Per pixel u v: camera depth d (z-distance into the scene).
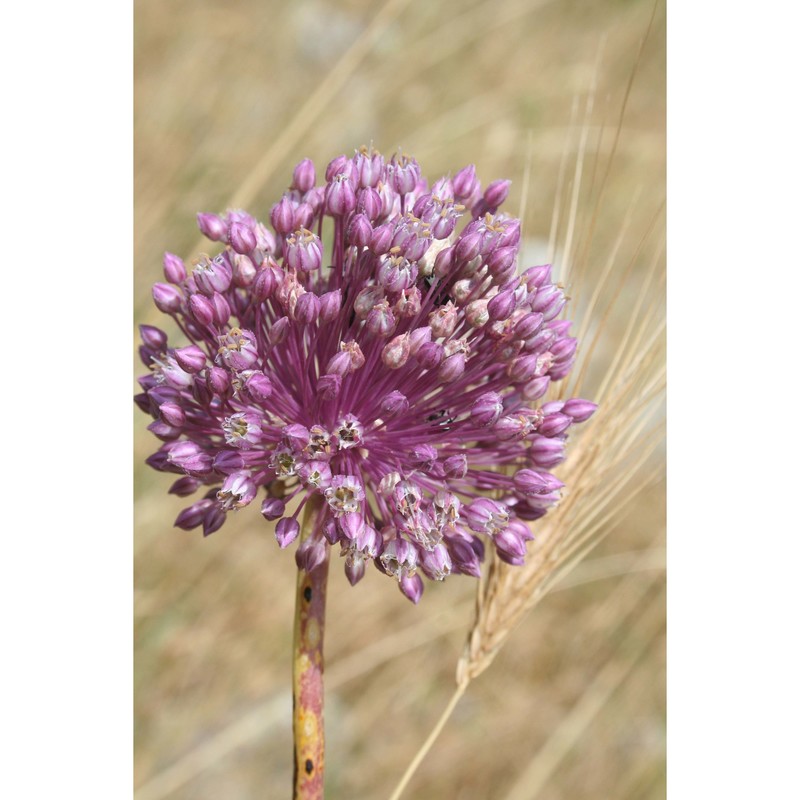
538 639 0.60
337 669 0.54
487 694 0.59
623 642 0.60
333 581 0.58
